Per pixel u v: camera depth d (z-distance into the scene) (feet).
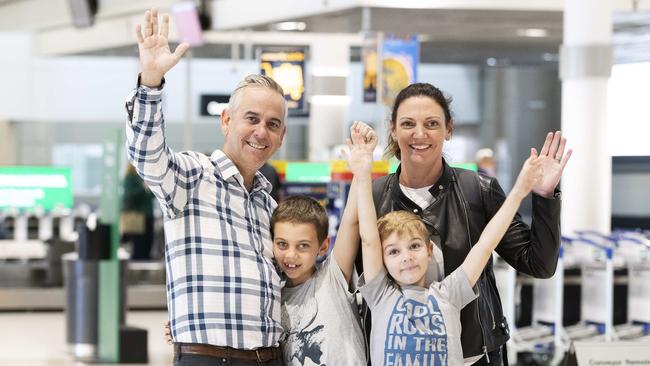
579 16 32.60
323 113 49.47
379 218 11.33
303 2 38.42
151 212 44.27
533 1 36.70
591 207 32.81
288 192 32.32
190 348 10.51
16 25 56.95
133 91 10.01
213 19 43.88
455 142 74.13
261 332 10.57
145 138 10.05
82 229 29.55
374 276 10.75
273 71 37.68
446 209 11.16
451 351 10.47
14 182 41.22
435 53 58.49
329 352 10.89
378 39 40.19
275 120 10.87
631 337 26.68
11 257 41.01
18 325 36.63
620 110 31.37
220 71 66.33
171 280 10.72
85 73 66.28
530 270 11.11
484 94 74.38
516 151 74.69
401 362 10.48
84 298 29.53
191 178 10.66
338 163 30.53
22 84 65.57
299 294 11.14
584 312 27.55
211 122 65.26
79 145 63.00
